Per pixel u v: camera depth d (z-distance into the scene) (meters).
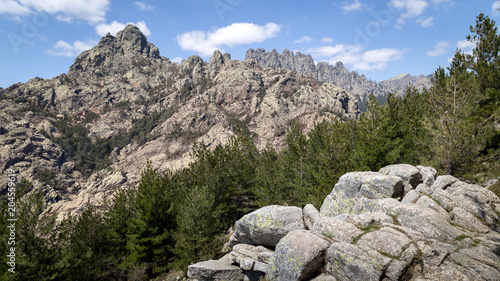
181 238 25.11
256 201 33.84
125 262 28.16
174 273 27.73
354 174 18.78
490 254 9.70
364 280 9.70
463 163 19.53
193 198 25.70
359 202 16.80
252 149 38.91
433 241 10.62
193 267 17.17
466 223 12.52
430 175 17.86
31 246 21.08
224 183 33.22
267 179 33.34
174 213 29.62
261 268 15.62
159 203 28.61
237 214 36.94
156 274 30.22
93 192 180.88
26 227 21.25
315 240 11.42
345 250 10.55
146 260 28.17
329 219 12.84
